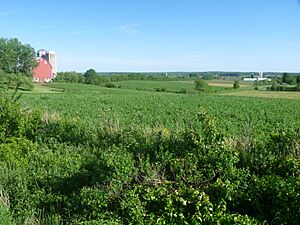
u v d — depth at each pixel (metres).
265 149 7.20
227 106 37.62
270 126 19.58
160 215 5.38
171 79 137.38
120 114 24.58
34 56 103.88
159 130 9.80
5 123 10.16
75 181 7.47
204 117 7.30
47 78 117.81
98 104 37.16
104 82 113.44
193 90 90.06
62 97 50.28
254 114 27.92
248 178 6.13
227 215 5.08
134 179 6.26
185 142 7.12
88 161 8.50
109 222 5.19
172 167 6.34
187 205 5.40
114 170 6.16
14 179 7.56
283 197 5.19
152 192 5.64
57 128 11.92
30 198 6.75
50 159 8.84
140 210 5.36
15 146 9.66
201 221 5.04
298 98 59.62
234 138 8.18
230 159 6.21
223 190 5.55
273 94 76.56
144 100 45.75
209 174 6.06
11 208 6.45
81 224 5.24
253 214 5.42
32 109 14.18
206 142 6.70
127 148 8.09
